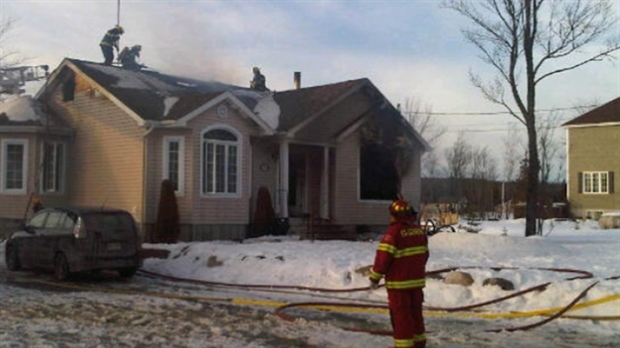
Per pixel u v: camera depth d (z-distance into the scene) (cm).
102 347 835
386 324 1025
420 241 809
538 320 1061
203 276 1556
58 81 2534
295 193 2644
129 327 971
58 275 1541
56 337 889
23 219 2372
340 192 2561
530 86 2392
